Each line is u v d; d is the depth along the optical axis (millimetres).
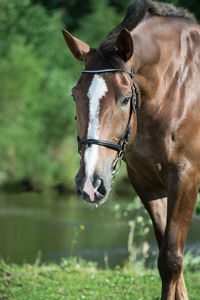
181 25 6863
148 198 6969
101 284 8750
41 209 21359
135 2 6590
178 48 6688
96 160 5438
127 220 18875
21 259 13078
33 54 33281
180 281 6742
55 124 31922
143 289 8617
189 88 6586
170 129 6438
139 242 14672
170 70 6582
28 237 15953
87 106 5535
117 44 5840
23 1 39750
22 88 30812
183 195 6391
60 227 17578
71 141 30172
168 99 6508
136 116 6156
